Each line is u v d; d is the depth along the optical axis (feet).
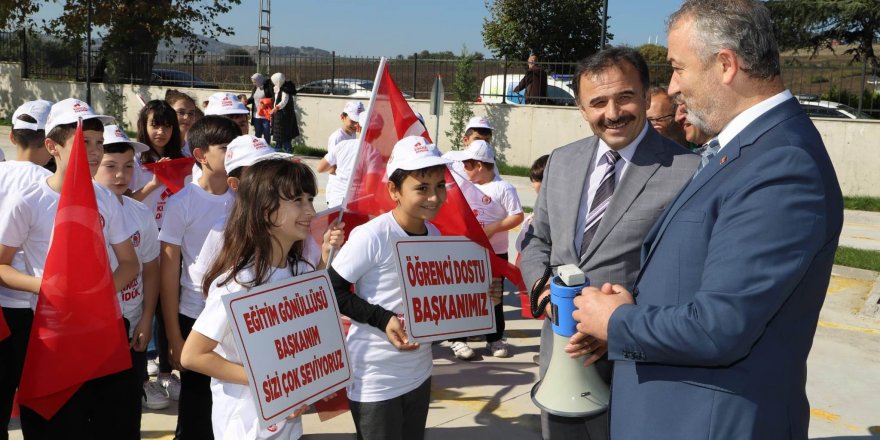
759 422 6.89
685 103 7.47
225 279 8.88
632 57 9.76
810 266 6.80
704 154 7.86
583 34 86.43
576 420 10.37
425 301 10.61
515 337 21.61
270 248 9.05
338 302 10.19
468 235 11.87
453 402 16.90
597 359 9.12
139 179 16.63
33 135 11.80
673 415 7.21
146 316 12.14
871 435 15.57
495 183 18.80
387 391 10.44
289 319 9.18
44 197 10.88
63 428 10.46
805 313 7.00
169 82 77.41
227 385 9.24
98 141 11.17
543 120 57.77
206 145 12.67
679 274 7.32
